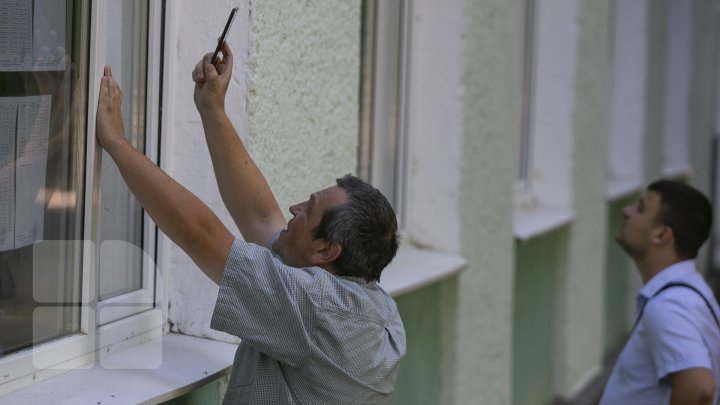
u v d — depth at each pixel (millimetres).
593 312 13453
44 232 4578
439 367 8758
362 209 4164
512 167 9891
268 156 5398
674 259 6238
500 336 9773
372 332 4184
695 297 5891
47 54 4512
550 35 12078
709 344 5848
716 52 22031
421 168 8742
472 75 8734
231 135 4664
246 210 4754
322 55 5945
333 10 6051
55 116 4602
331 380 4141
